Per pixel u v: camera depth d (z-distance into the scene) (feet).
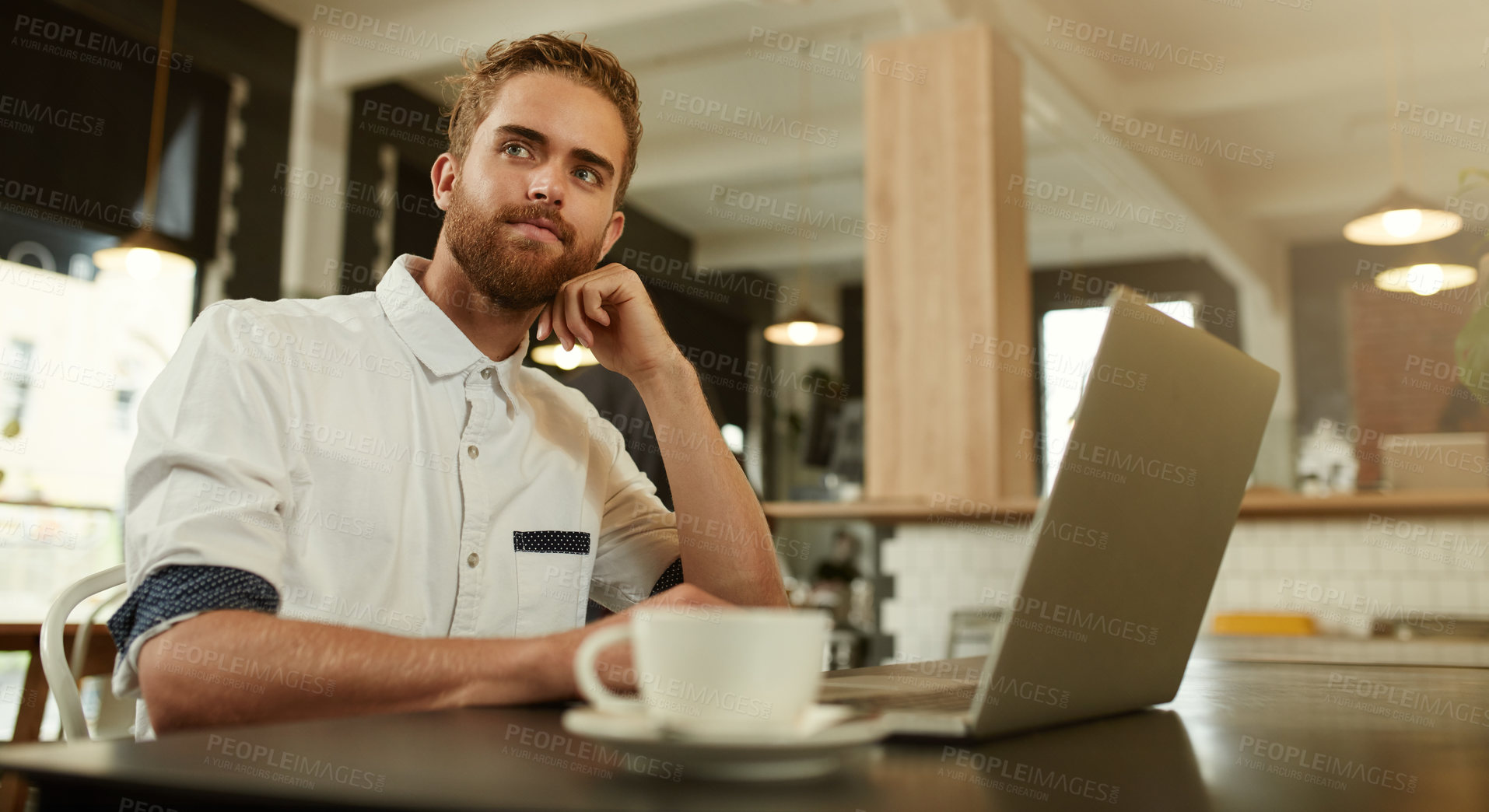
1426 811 1.42
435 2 18.15
